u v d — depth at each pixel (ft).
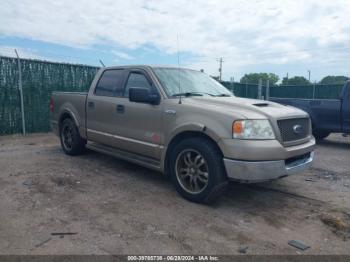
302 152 13.38
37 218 11.75
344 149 27.55
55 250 9.60
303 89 61.87
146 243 10.18
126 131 16.60
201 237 10.70
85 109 19.63
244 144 11.89
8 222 11.37
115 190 15.05
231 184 16.44
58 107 22.20
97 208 12.85
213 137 12.55
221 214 12.63
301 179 17.84
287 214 12.85
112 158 21.16
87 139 19.90
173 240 10.43
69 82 33.76
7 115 29.40
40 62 31.17
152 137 15.15
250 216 12.54
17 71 29.66
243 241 10.53
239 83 56.49
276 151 12.09
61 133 22.20
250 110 12.89
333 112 27.81
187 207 13.19
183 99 14.56
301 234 11.16
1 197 13.70
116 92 17.58
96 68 36.01
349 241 10.75
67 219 11.75
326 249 10.20
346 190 16.06
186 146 13.50
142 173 17.89
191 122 13.24
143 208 12.98
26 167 18.44
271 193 15.31
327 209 13.47
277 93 65.87
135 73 16.83
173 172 14.26
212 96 15.97
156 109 14.88
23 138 28.60
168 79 15.87
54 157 21.16
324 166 21.07
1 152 22.44
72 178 16.62
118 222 11.62
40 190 14.71
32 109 31.07
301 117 14.14
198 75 18.02
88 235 10.58
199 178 13.35
